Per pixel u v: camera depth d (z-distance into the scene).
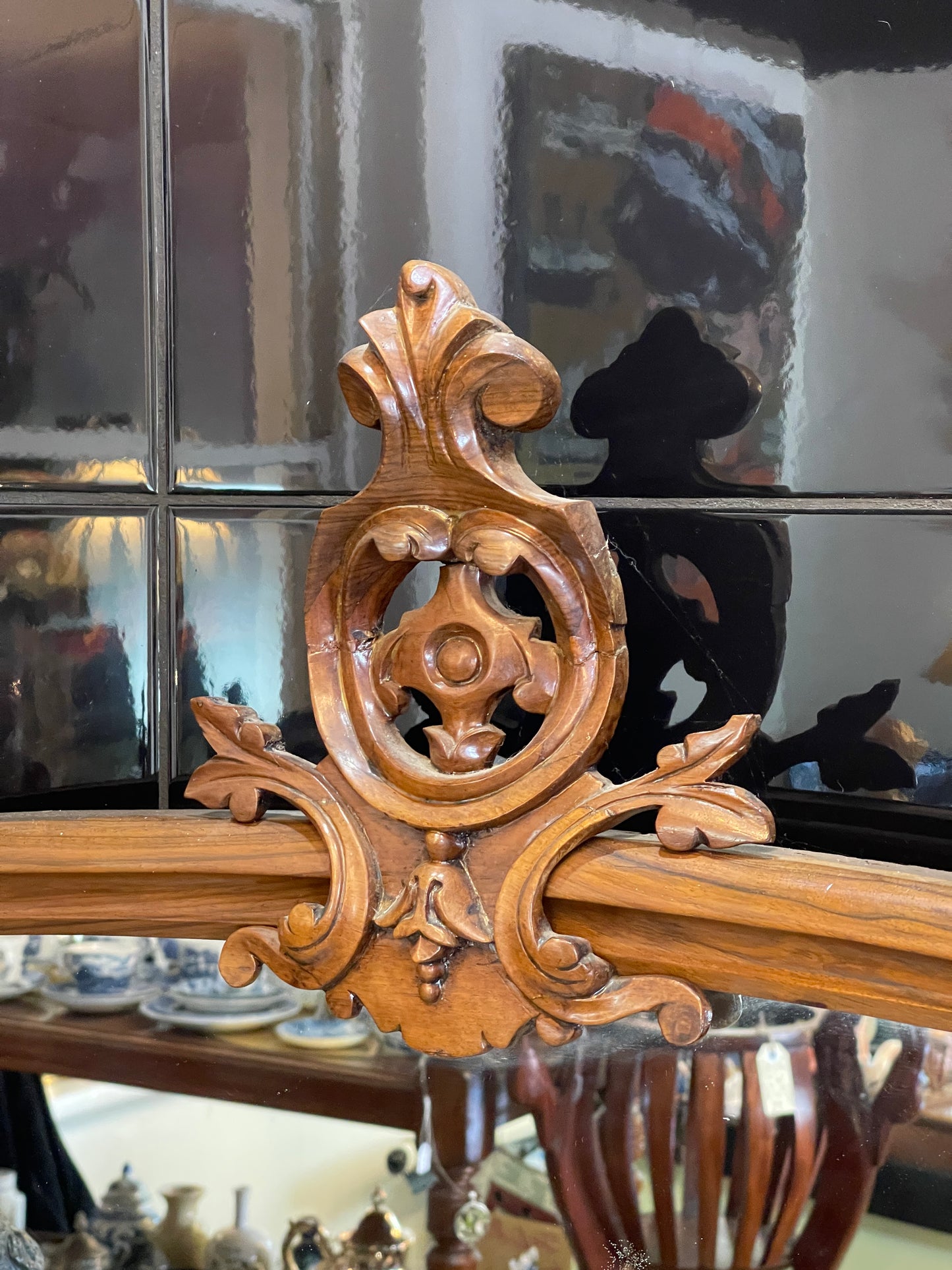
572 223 0.59
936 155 0.52
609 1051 0.59
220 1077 0.69
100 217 0.67
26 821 0.62
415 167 0.61
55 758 0.71
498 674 0.49
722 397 0.57
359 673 0.53
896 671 0.54
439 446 0.49
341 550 0.52
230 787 0.56
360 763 0.52
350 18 0.62
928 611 0.54
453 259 0.61
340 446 0.64
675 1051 0.57
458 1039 0.51
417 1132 0.64
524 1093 0.61
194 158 0.65
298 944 0.53
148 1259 0.71
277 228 0.64
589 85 0.58
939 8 0.51
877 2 0.52
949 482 0.53
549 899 0.52
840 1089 0.55
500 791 0.50
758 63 0.55
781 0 0.54
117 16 0.65
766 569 0.56
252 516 0.67
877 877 0.45
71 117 0.67
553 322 0.60
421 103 0.61
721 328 0.56
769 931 0.48
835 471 0.55
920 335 0.53
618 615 0.48
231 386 0.66
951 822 0.53
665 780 0.48
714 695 0.58
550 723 0.49
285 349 0.65
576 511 0.47
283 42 0.63
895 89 0.52
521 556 0.48
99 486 0.69
